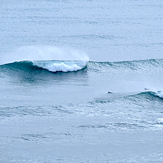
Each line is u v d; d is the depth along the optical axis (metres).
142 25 163.50
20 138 57.75
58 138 58.22
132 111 69.81
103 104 72.38
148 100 75.06
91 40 132.62
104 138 58.56
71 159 52.75
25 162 51.72
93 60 110.19
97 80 93.12
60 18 178.12
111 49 121.75
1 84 88.12
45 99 76.94
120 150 55.28
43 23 162.88
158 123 64.06
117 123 63.72
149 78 95.44
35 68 97.00
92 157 53.34
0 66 96.56
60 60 99.88
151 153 54.62
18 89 84.38
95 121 64.38
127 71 100.31
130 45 126.81
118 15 193.50
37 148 55.28
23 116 65.38
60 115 66.50
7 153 53.72
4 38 132.00
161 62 104.50
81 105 71.19
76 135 59.31
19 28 150.38
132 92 82.06
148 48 123.88
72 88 86.00
